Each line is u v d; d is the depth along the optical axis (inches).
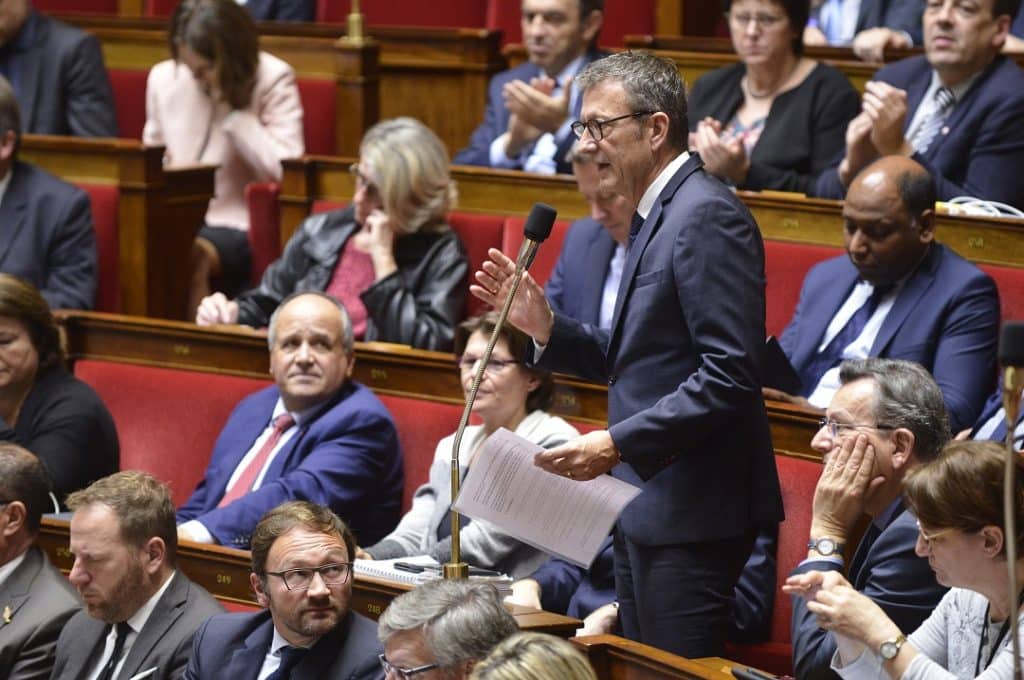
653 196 346.9
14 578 436.1
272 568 365.1
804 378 503.5
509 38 902.4
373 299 589.6
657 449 330.3
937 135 584.4
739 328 331.9
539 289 356.8
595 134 345.1
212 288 727.1
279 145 752.3
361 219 610.5
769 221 558.3
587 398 485.7
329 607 364.8
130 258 703.7
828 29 784.9
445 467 483.2
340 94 781.3
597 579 440.5
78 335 594.2
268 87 762.2
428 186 600.7
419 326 585.9
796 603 354.3
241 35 749.9
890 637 300.5
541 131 666.8
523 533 338.0
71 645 413.7
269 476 506.0
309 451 505.0
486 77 821.2
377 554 471.5
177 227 717.9
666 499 344.5
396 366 529.0
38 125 767.7
